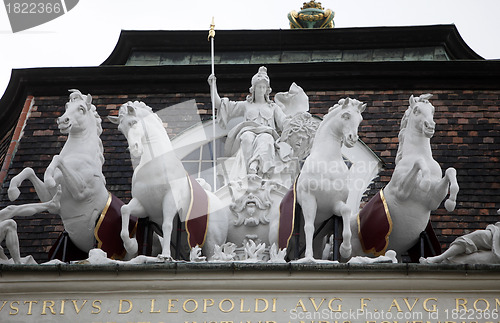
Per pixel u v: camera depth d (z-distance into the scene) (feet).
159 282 91.20
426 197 95.09
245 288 90.89
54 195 95.50
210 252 96.68
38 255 105.60
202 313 90.53
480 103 112.57
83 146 96.73
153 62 118.62
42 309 91.09
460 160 109.29
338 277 90.68
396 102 112.68
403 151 96.48
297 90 104.88
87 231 96.22
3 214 94.89
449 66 113.80
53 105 114.42
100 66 114.93
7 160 111.24
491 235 92.89
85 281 91.45
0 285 91.56
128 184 108.88
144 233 95.96
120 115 95.35
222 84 114.52
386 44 118.32
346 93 113.60
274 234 96.63
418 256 96.68
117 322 90.48
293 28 121.39
